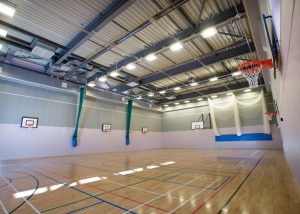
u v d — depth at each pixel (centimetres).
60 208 251
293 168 339
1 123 836
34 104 952
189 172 505
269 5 268
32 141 924
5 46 712
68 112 1092
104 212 236
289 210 228
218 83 1227
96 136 1224
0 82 853
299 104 171
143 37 657
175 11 525
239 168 546
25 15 550
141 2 494
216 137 1447
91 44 698
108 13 518
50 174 493
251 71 480
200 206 251
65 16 549
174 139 1708
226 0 494
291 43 158
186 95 1483
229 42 694
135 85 1156
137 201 276
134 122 1540
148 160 795
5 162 747
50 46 704
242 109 1344
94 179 430
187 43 694
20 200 285
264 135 1245
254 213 223
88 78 1061
